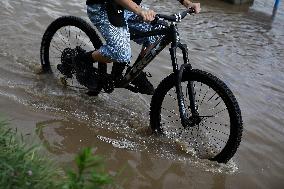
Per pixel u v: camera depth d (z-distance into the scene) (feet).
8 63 21.63
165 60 24.59
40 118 17.65
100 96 20.34
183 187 15.17
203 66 25.08
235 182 15.72
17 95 18.95
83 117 18.40
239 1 37.58
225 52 27.43
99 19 17.44
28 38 24.53
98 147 16.63
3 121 14.01
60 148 16.10
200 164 16.49
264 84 23.91
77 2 31.19
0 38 23.94
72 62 19.65
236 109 15.60
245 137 18.56
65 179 11.83
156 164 16.22
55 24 20.70
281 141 18.69
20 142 13.37
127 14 17.93
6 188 10.48
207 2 37.52
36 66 21.79
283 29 33.32
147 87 18.48
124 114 19.15
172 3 34.65
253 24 33.60
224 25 32.45
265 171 16.51
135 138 17.62
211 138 18.29
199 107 20.44
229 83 23.48
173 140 17.83
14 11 27.58
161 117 19.42
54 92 19.92
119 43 17.40
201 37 29.35
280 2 40.01
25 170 11.23
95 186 8.68
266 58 27.50
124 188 14.57
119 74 18.83
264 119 20.25
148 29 17.98
